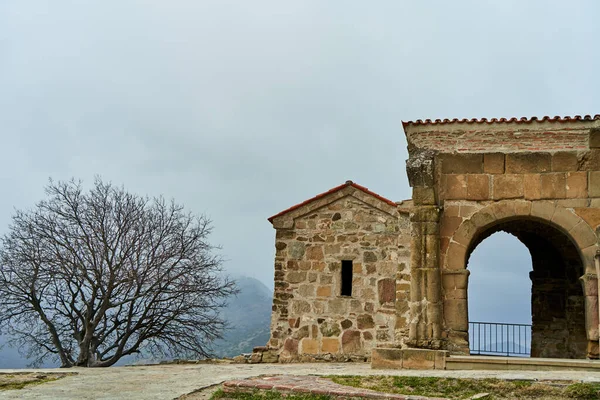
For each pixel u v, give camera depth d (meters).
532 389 9.21
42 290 21.69
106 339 23.05
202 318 23.47
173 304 22.66
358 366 14.28
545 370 11.86
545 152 13.60
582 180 13.38
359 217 17.05
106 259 20.92
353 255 16.88
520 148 13.79
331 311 16.69
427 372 11.32
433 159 13.99
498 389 9.38
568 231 13.23
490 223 13.62
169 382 11.07
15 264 21.94
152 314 22.02
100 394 9.88
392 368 12.78
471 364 12.41
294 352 16.62
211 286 23.70
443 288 13.52
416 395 9.27
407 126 14.30
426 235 13.59
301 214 17.36
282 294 17.05
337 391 9.16
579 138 13.57
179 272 22.72
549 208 13.40
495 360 12.27
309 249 17.17
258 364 15.68
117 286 21.44
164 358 24.70
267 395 9.36
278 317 16.94
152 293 22.14
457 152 13.99
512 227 17.47
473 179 13.83
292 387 9.45
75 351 23.69
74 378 11.80
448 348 13.19
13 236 22.09
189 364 16.22
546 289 18.45
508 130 13.88
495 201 13.68
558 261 18.41
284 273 17.14
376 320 16.39
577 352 17.50
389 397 8.84
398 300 14.41
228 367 13.93
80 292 21.12
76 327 21.31
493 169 13.79
